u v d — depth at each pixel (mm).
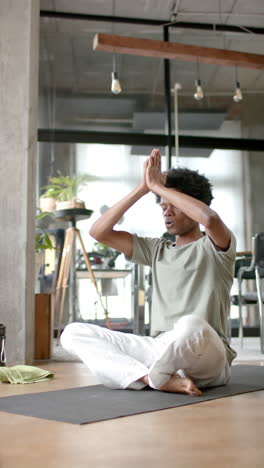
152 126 6863
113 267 4906
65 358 3494
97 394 1739
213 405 1538
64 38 6863
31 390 1938
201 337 1667
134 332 4137
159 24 6832
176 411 1448
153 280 1907
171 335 1699
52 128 6711
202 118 6918
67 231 4547
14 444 1088
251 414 1402
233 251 1809
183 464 918
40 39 6832
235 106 6996
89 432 1193
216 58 5574
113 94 6875
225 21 6840
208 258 1803
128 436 1149
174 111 6914
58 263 4891
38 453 1008
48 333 3486
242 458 955
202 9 6609
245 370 2535
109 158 6742
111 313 5758
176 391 1727
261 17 6742
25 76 3539
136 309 4125
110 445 1069
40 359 3459
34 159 3547
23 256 3367
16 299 3328
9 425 1283
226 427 1240
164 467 901
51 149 6664
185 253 1845
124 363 1794
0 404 1597
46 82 6797
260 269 4219
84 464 925
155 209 6445
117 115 6840
